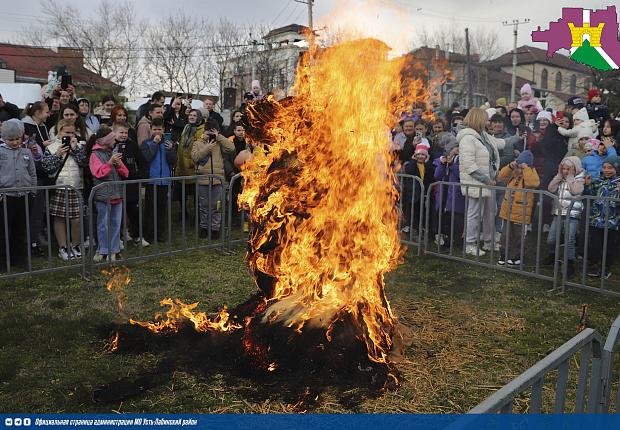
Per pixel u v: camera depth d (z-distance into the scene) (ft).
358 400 11.89
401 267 23.35
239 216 29.68
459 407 11.85
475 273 22.62
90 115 28.30
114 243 23.38
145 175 26.27
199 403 11.78
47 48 152.46
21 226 22.49
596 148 25.20
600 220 21.68
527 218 23.58
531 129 31.91
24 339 15.05
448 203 26.40
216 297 18.98
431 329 16.21
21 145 22.94
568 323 17.03
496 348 14.98
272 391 12.17
